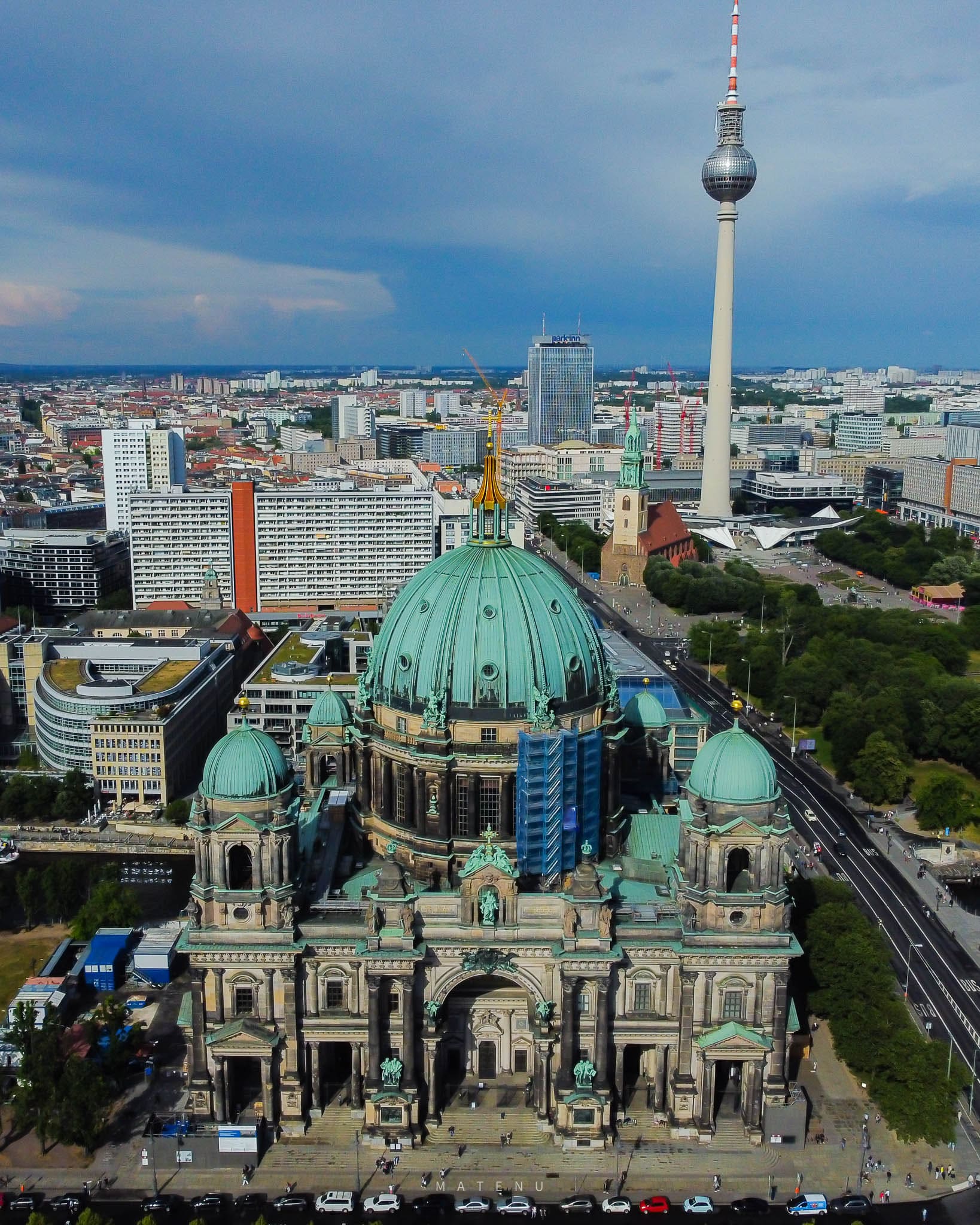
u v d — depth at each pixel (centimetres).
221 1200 15462
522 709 17288
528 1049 17450
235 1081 17000
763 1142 16625
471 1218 15200
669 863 18288
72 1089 16025
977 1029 19800
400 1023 16525
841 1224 15175
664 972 16525
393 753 17775
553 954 16225
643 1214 15300
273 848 16075
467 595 17650
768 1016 16412
